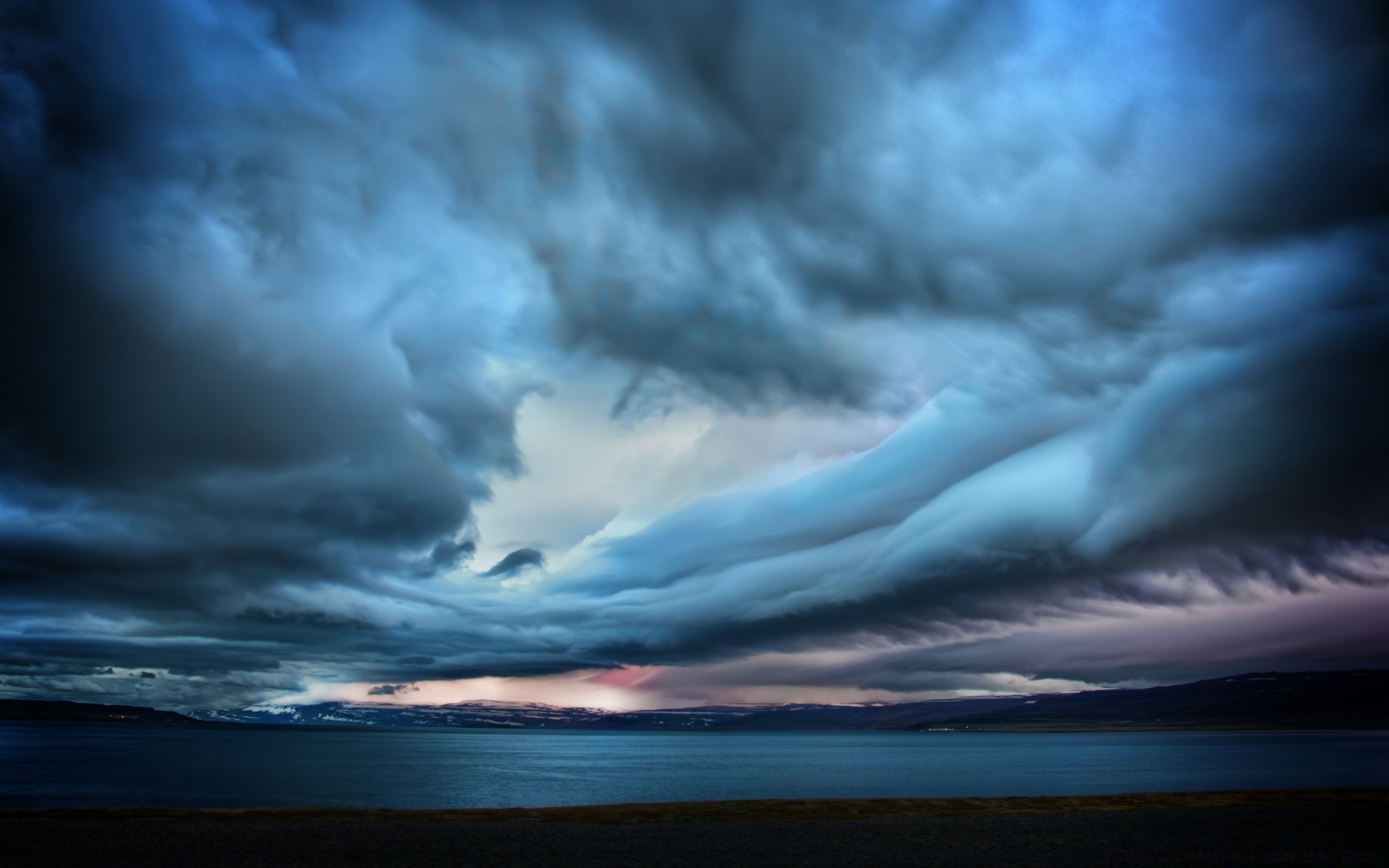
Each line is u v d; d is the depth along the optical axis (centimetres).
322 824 3173
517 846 2706
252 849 2586
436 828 3102
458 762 14712
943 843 2780
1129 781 8219
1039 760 14150
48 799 6831
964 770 11206
